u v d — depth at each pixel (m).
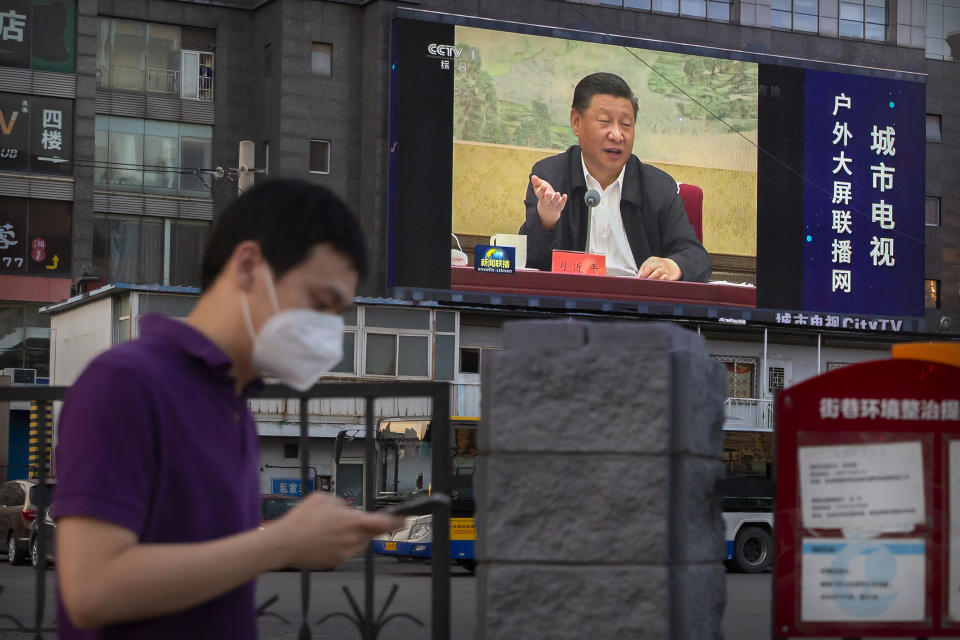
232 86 36.56
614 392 3.43
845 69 37.59
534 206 34.16
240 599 2.23
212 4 36.50
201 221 36.47
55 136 35.12
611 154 35.00
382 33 35.06
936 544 3.51
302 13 35.31
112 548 1.95
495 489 3.45
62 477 2.00
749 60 36.66
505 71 34.34
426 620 11.59
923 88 38.44
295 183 2.27
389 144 33.22
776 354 35.81
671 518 3.47
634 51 35.69
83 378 2.07
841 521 3.53
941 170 41.12
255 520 2.39
